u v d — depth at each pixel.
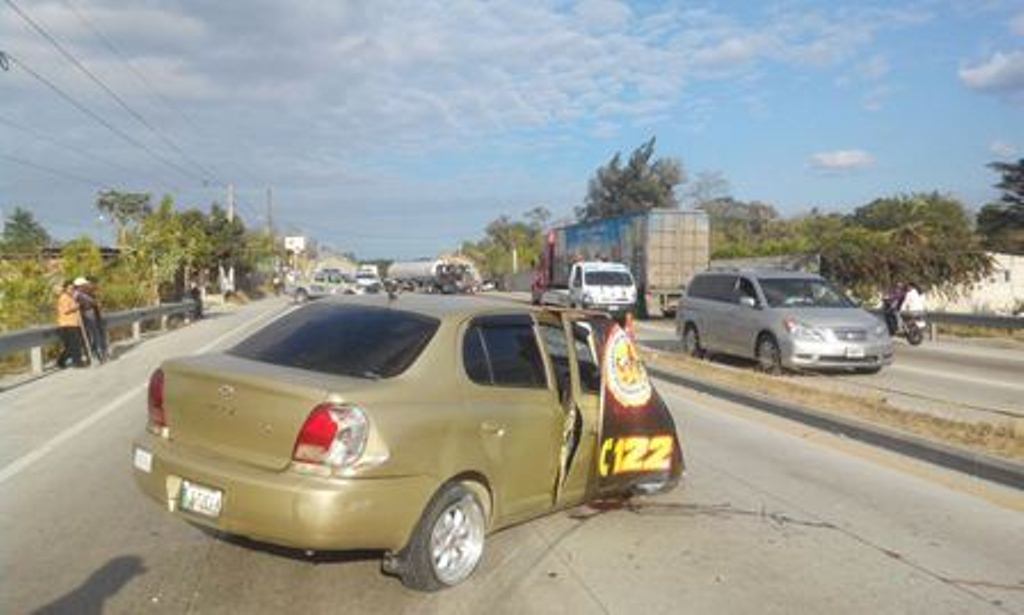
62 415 12.89
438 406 5.78
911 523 7.58
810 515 7.76
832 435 11.34
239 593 5.75
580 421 7.01
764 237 87.56
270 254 93.50
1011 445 9.88
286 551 6.43
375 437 5.38
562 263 50.31
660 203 100.69
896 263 42.97
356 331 6.19
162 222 40.38
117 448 10.43
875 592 6.03
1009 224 67.38
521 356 6.61
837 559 6.66
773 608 5.71
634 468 7.53
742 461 9.85
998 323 26.67
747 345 18.94
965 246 44.75
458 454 5.80
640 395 7.59
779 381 15.54
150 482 5.96
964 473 9.36
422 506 5.58
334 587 5.86
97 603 5.58
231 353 6.38
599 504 7.94
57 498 8.07
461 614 5.49
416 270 84.75
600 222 44.78
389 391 5.60
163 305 33.06
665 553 6.70
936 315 28.56
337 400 5.38
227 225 69.12
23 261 29.52
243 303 62.31
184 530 7.02
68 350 19.56
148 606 5.54
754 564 6.50
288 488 5.27
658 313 39.12
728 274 20.27
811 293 19.03
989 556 6.79
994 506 8.14
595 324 7.70
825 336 17.48
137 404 13.91
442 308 6.42
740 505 8.04
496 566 6.32
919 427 11.05
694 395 14.90
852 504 8.14
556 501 6.79
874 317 18.31
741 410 13.31
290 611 5.49
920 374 18.56
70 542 6.76
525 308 6.84
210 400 5.77
